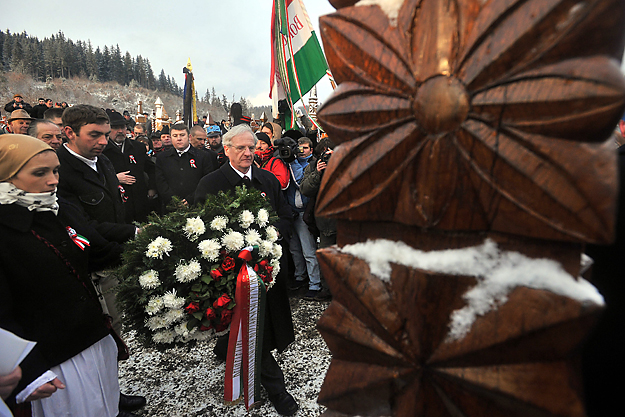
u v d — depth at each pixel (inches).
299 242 146.1
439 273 14.7
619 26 11.0
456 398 15.1
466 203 14.1
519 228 13.2
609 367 24.5
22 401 46.5
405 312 16.1
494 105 12.7
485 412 14.7
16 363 35.4
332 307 19.8
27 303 50.4
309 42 172.9
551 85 11.7
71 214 65.8
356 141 16.9
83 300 56.0
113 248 71.9
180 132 152.6
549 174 11.9
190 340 66.2
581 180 11.4
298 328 114.9
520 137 12.3
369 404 18.5
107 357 63.4
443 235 15.4
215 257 60.6
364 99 16.6
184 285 60.9
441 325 15.0
